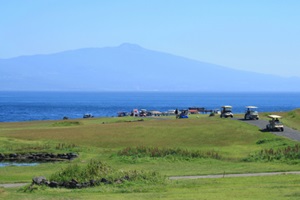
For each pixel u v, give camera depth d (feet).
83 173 128.36
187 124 308.81
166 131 279.69
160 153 197.57
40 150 225.76
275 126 271.49
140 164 181.68
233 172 157.17
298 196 100.53
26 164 197.77
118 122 368.27
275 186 118.11
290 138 244.42
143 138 261.03
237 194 105.91
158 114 524.93
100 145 244.42
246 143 245.24
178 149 203.21
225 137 259.80
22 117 638.94
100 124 341.21
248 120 329.72
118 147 238.27
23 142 247.29
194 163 182.70
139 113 545.85
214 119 343.46
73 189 119.96
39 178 127.24
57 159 210.79
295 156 185.06
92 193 113.29
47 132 286.66
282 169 161.07
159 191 115.34
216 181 133.59
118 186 123.13
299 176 140.77
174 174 153.58
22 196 108.17
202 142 249.55
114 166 176.04
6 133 283.59
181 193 110.11
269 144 232.32
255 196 102.17
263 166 171.12
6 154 215.92
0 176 155.02
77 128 307.37
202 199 99.30
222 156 200.75
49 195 110.11
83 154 214.69
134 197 104.37
